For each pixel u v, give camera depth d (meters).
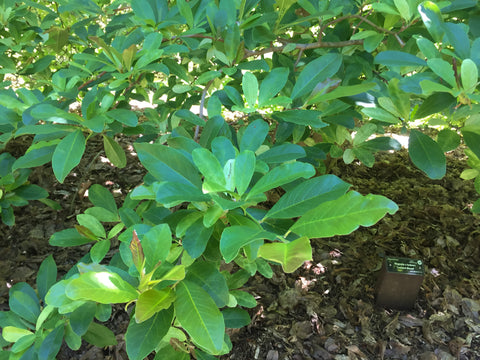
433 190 4.73
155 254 0.86
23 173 2.17
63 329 1.21
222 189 0.83
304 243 0.68
